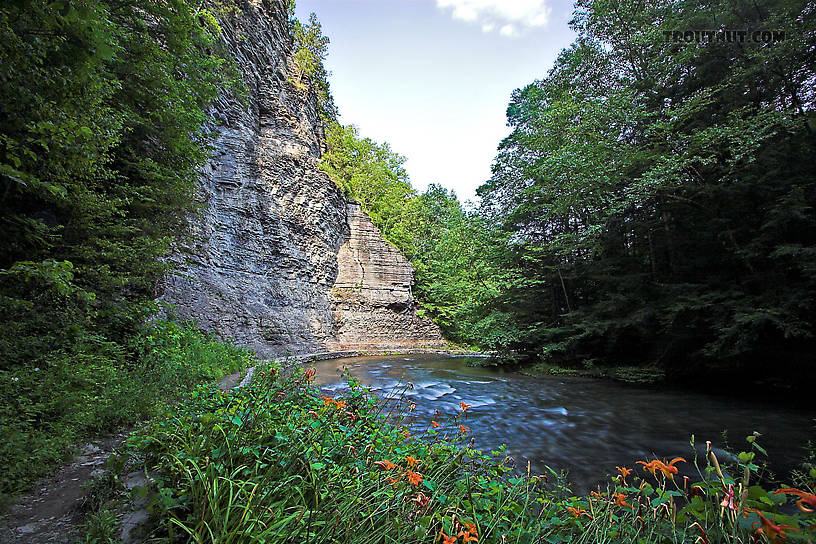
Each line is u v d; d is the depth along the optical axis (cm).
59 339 572
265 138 2448
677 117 1152
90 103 594
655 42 1335
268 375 482
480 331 1942
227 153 2081
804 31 1011
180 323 1259
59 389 457
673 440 705
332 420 349
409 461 267
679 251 1325
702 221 1232
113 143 689
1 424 357
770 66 1098
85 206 682
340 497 247
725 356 1080
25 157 544
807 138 997
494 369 1831
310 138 2942
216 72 1324
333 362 2138
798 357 987
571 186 1449
